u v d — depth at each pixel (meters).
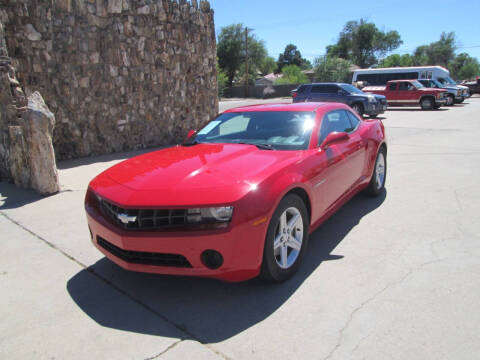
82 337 2.38
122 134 9.31
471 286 2.78
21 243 3.89
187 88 10.74
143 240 2.57
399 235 3.79
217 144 3.74
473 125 13.23
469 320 2.39
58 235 4.09
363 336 2.28
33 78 7.61
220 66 69.69
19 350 2.28
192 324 2.48
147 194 2.66
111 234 2.73
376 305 2.59
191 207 2.48
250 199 2.53
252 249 2.56
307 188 3.09
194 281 3.05
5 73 6.00
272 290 2.85
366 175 4.71
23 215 4.74
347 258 3.33
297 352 2.17
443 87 23.92
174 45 10.13
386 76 28.25
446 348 2.15
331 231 3.97
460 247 3.45
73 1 7.93
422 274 2.99
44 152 5.43
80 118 8.44
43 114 5.34
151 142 10.03
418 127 13.12
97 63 8.53
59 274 3.23
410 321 2.40
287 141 3.58
